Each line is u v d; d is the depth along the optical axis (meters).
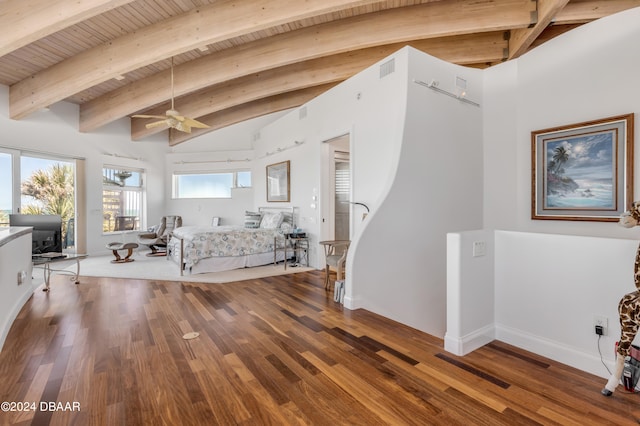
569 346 2.23
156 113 6.95
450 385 1.92
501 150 4.17
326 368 2.11
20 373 2.04
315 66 5.39
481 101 4.32
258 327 2.84
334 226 5.79
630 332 1.74
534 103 3.86
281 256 5.97
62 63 4.54
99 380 1.96
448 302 2.43
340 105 4.79
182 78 5.02
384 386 1.90
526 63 3.94
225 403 1.73
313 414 1.65
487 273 2.62
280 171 6.55
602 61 3.26
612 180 3.18
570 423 1.57
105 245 7.01
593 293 2.12
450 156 3.92
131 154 7.55
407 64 3.51
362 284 3.35
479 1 3.61
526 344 2.46
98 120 6.07
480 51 4.44
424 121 3.65
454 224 3.97
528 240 2.47
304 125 5.77
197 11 3.64
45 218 3.92
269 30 4.35
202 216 8.23
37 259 3.85
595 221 3.32
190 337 2.61
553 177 3.64
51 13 2.96
